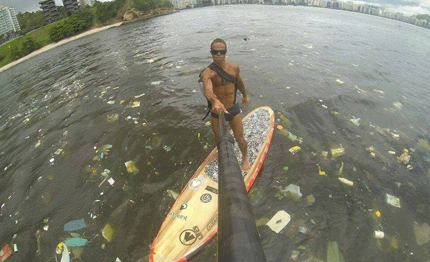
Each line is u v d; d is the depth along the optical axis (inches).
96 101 214.1
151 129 159.5
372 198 102.7
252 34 453.7
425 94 200.8
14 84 405.7
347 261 79.8
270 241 86.8
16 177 138.1
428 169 118.1
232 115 99.6
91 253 89.4
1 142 183.6
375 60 293.1
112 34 883.4
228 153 54.3
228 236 30.0
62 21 1423.5
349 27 602.2
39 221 106.0
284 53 306.5
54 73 386.0
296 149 130.6
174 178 118.5
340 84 210.4
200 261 82.0
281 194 105.3
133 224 98.3
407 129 150.0
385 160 123.6
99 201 111.3
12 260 92.2
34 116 215.0
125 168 128.7
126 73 281.0
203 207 96.9
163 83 231.3
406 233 88.5
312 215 95.4
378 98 188.1
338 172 116.0
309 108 170.9
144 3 1453.0
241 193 39.1
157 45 437.4
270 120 146.6
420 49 399.5
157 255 82.4
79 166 136.1
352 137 141.2
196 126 156.8
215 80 91.0
